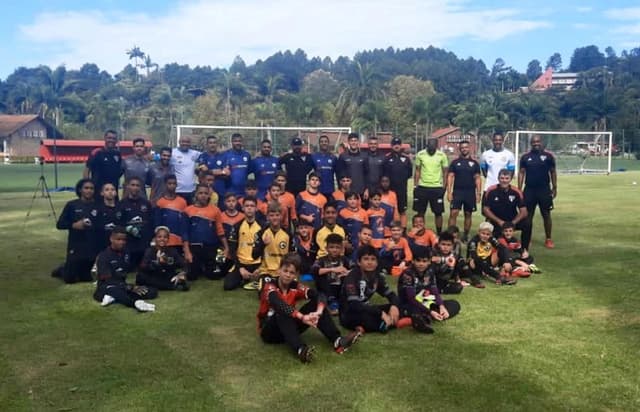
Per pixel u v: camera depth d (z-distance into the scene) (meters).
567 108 81.75
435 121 62.94
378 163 10.03
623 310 6.07
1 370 4.51
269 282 5.09
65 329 5.50
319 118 58.81
